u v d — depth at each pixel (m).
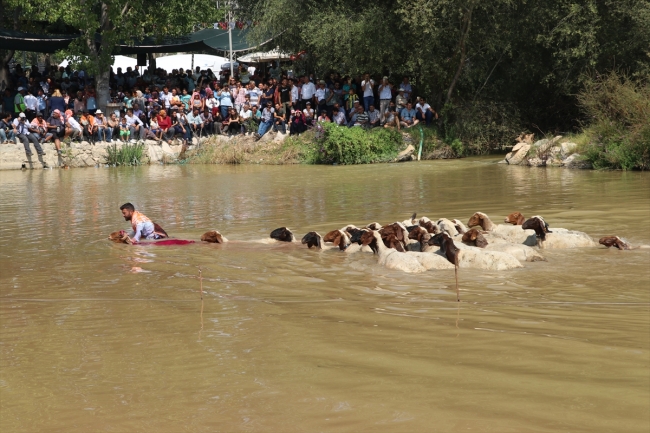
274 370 5.06
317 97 30.05
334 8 29.70
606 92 23.00
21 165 27.56
